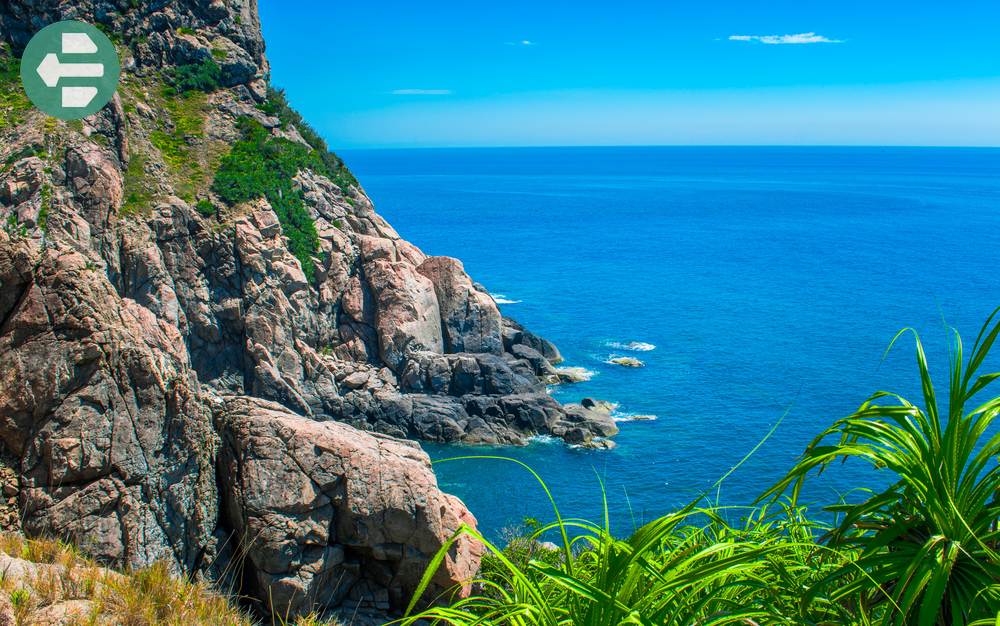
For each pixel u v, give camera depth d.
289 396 67.56
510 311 115.50
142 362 14.04
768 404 74.88
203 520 14.96
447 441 66.69
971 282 144.12
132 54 80.06
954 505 4.46
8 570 9.52
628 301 124.50
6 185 62.72
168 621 9.62
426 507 16.44
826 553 5.59
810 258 173.62
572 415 68.81
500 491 57.00
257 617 15.10
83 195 64.75
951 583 4.48
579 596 4.97
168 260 66.75
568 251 180.75
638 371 85.62
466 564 17.00
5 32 75.06
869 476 45.59
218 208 70.00
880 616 5.20
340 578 16.25
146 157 71.56
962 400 4.54
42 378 13.23
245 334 68.06
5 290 13.38
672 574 4.80
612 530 49.00
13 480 12.95
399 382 73.31
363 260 76.81
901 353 93.12
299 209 76.44
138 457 13.72
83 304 13.66
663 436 66.94
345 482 16.05
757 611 4.72
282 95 91.31
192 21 84.38
